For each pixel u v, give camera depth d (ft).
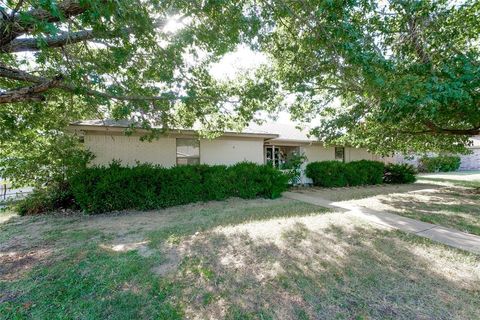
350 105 30.63
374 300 8.88
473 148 81.61
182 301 9.04
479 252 12.89
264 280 10.37
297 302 8.89
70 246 14.82
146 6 14.79
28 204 24.67
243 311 8.45
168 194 26.37
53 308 8.76
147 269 11.44
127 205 24.68
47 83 13.65
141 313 8.41
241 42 18.11
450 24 21.27
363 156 55.52
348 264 11.63
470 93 18.07
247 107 22.18
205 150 35.37
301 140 43.83
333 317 8.07
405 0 18.13
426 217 20.17
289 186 41.78
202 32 16.90
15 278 10.88
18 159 24.00
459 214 21.24
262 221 19.35
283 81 24.95
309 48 18.42
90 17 11.46
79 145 26.61
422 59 21.26
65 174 25.82
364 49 15.67
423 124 29.53
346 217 20.43
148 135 26.09
